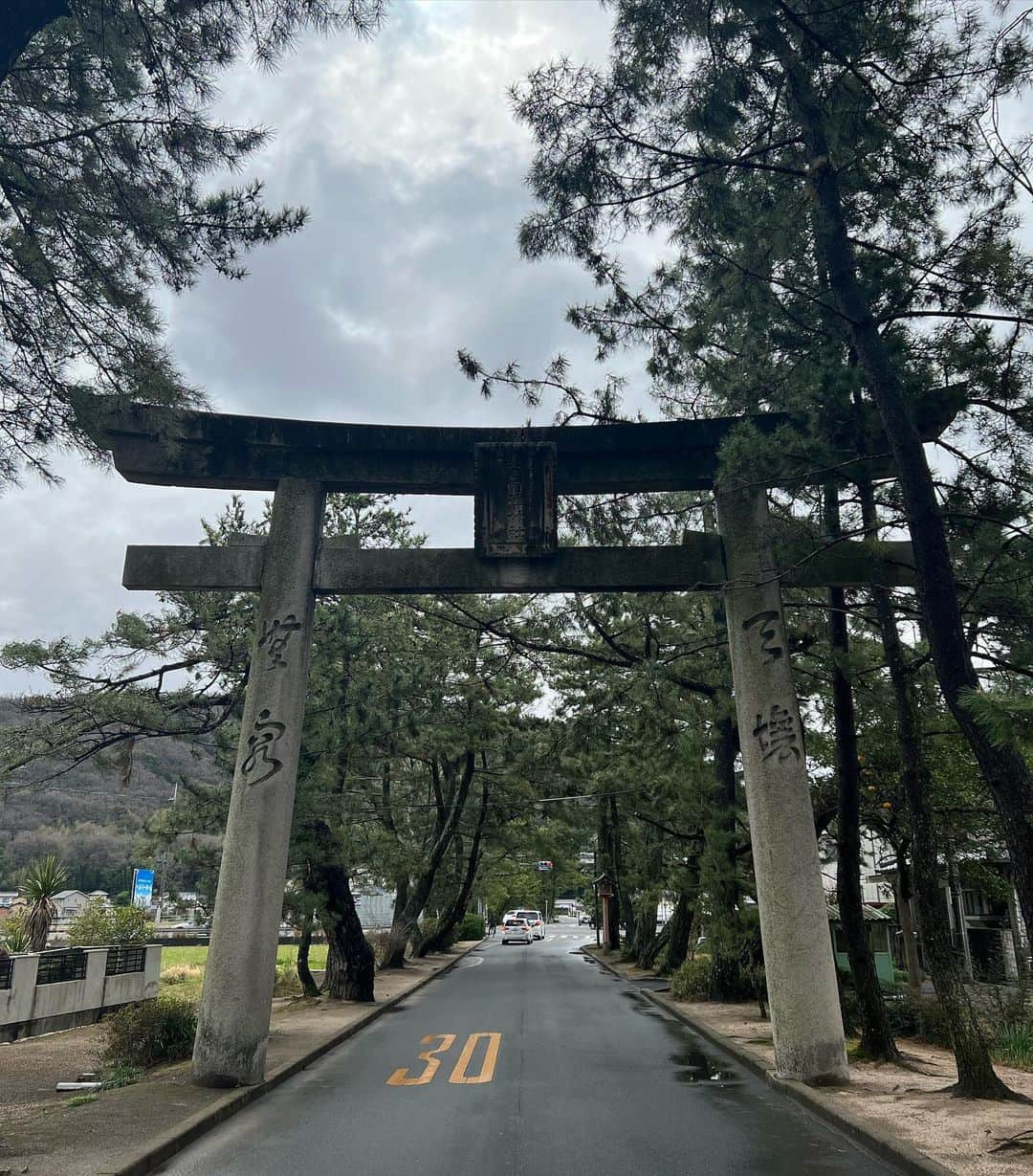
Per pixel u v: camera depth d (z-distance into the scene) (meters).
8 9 6.23
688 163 8.44
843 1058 9.39
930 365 8.23
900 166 8.45
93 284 7.18
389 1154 6.91
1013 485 7.36
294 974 23.30
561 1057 11.72
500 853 41.81
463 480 11.34
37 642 14.49
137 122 7.30
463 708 24.12
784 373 9.56
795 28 8.24
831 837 18.44
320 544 11.19
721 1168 6.46
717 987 18.19
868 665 10.92
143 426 8.34
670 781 17.95
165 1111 8.05
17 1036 15.36
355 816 21.28
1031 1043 12.09
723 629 16.48
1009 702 4.55
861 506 10.10
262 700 10.41
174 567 11.00
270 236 7.52
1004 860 21.61
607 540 11.58
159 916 45.00
